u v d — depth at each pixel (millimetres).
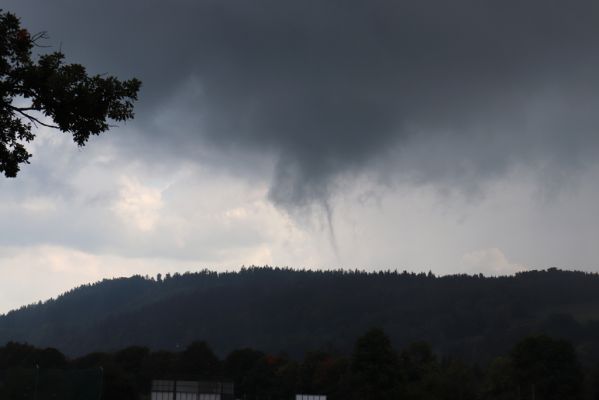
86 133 25375
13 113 25031
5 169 25453
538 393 180000
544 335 186500
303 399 176125
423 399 183375
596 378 190125
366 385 179125
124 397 164500
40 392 53031
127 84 25406
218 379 182500
